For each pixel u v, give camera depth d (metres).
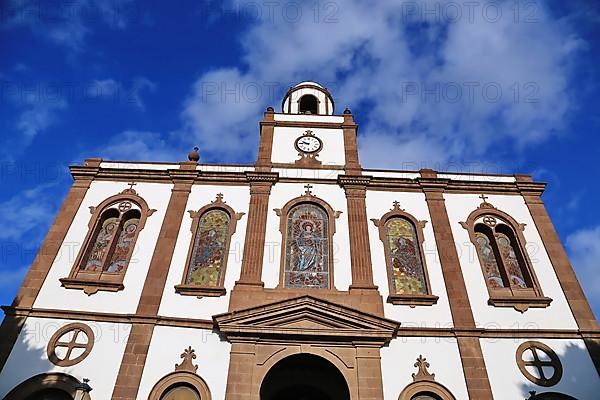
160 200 19.64
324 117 23.77
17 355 15.10
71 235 18.38
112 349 15.31
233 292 16.58
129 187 20.08
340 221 19.03
